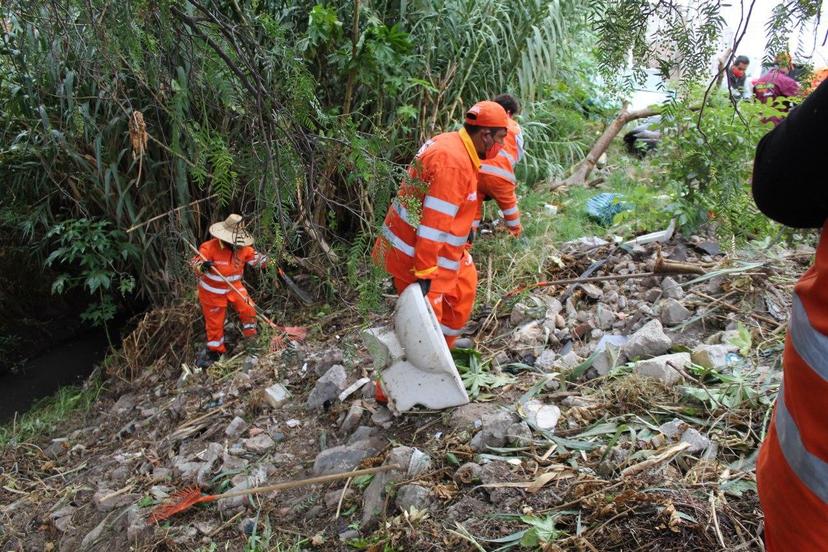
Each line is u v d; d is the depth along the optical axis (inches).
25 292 287.4
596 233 226.4
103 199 239.0
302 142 75.5
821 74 67.1
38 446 213.3
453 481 119.1
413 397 130.3
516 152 181.5
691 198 174.2
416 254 127.1
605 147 283.9
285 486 120.6
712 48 66.1
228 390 192.7
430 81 235.3
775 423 55.2
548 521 100.6
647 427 119.0
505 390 145.8
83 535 153.9
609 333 162.6
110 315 257.8
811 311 49.9
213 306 209.3
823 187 47.6
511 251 216.4
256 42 72.0
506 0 265.3
